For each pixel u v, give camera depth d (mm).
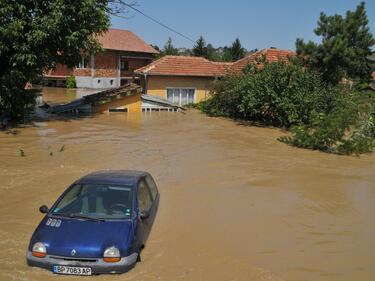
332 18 32906
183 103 36719
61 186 12688
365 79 37469
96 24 25172
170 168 15422
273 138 23031
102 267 7211
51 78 55562
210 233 9703
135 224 7957
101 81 52906
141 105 32312
